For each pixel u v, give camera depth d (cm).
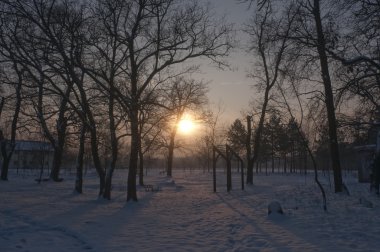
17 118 3959
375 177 2159
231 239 1142
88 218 1523
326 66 1772
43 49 1938
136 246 1046
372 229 1172
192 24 2228
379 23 1538
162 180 5072
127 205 2014
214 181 3080
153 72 2180
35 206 1866
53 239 1107
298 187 2941
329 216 1433
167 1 2139
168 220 1515
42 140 4434
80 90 2223
